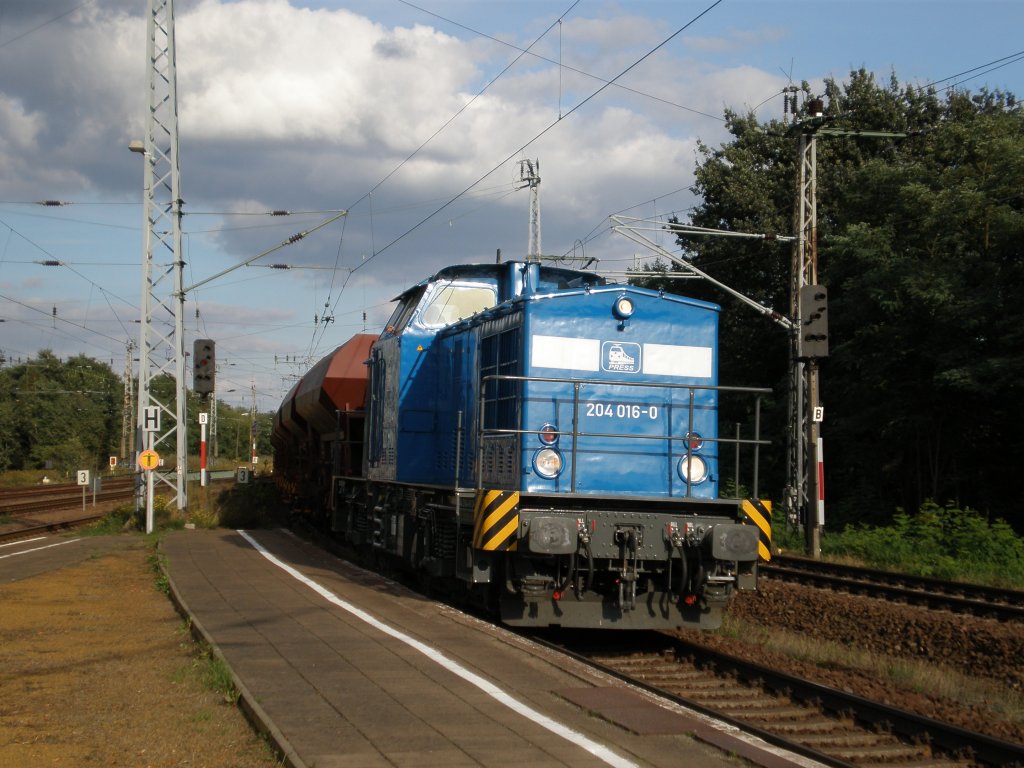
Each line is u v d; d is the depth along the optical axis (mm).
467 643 8953
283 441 31547
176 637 9852
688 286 34156
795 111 21797
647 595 10164
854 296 24078
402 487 13625
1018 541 17891
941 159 26500
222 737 6281
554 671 7867
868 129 33562
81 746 6094
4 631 10281
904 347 22984
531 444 10320
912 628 11320
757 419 10641
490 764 5504
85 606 12102
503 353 11211
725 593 10062
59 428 75750
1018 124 24109
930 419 23141
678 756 5762
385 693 7086
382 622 10086
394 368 14328
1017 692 9055
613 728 6316
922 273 22141
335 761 5516
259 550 17984
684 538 9977
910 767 6480
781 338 32031
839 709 7723
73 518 32094
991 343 21562
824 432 28188
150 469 23234
